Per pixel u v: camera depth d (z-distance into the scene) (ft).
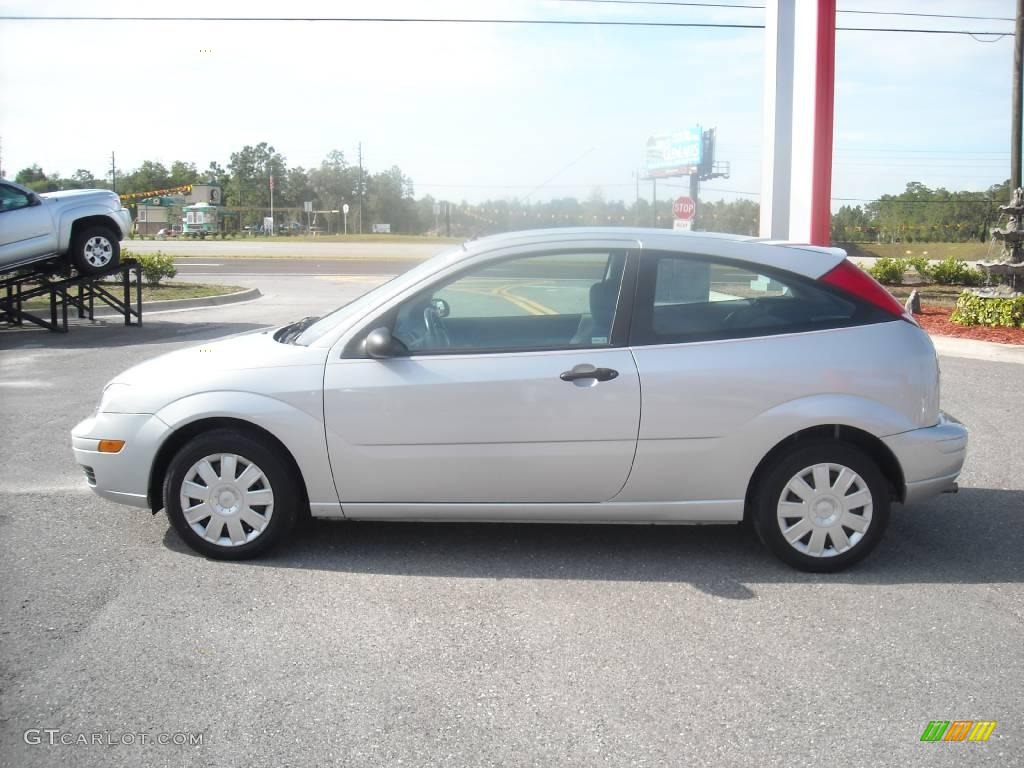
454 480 15.21
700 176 170.60
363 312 15.53
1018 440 25.02
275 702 11.13
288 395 15.12
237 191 361.71
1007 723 10.77
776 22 59.11
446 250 17.04
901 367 15.15
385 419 15.03
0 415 27.50
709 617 13.66
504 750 10.14
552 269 15.87
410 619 13.52
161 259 77.15
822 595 14.52
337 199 357.20
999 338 44.04
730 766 9.87
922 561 16.07
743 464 15.10
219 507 15.58
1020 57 58.08
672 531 17.62
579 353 15.02
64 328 47.47
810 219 57.47
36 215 45.50
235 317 55.57
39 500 19.17
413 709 11.00
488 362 15.03
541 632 13.12
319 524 17.75
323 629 13.15
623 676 11.84
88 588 14.51
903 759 10.03
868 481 15.11
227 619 13.44
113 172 370.32
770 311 15.38
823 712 10.98
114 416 15.67
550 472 15.11
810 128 56.95
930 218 228.63
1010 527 17.98
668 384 14.85
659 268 15.38
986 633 13.16
